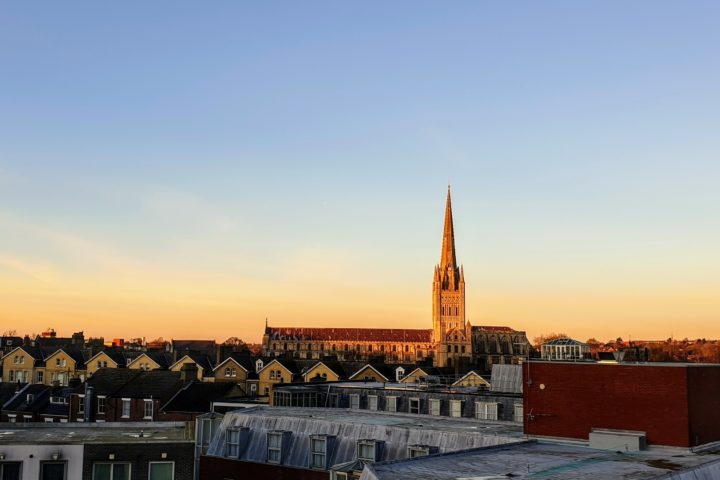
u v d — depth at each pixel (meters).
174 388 98.94
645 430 40.75
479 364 185.38
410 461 35.12
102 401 99.94
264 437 53.84
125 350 167.38
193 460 53.12
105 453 50.88
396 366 146.38
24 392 115.00
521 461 35.59
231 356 137.75
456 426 50.47
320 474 48.97
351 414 58.47
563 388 44.03
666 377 40.41
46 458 49.25
